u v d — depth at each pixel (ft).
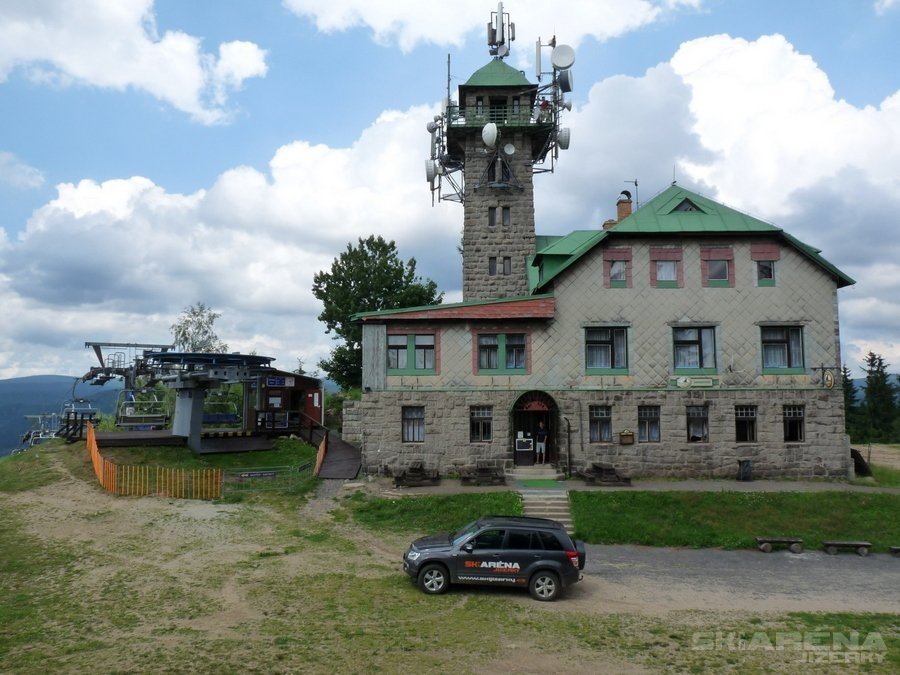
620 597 53.16
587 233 113.60
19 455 112.68
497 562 51.72
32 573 54.44
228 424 139.23
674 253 97.14
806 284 96.68
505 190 125.70
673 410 94.79
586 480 88.28
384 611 46.42
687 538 71.20
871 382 266.36
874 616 49.32
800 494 82.48
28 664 35.58
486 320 96.02
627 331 96.27
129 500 81.97
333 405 159.33
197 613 44.93
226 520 73.61
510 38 133.59
